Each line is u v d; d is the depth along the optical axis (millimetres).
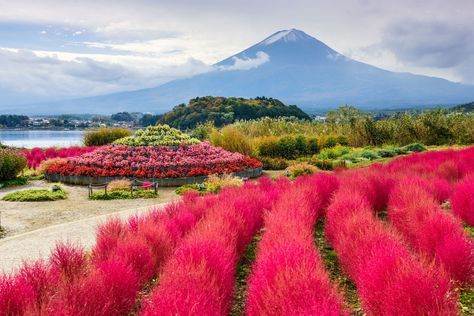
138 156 18031
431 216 5688
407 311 3309
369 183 9227
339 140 30984
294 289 3361
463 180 9484
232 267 4688
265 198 8906
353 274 4855
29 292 3791
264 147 25469
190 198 9422
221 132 24250
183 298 3242
